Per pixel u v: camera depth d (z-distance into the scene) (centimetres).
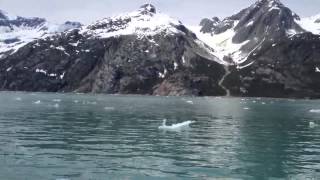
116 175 4256
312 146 6169
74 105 15888
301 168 4684
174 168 4591
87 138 6594
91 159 4934
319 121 10450
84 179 4088
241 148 5925
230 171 4512
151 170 4484
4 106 14388
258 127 8794
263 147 6034
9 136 6656
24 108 13462
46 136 6725
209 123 9575
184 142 6388
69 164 4653
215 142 6450
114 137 6762
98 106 15400
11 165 4550
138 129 7938
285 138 7025
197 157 5200
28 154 5147
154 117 10781
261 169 4619
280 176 4341
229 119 10806
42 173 4256
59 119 9725
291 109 16075
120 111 12812
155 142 6312
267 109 15962
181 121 9938
